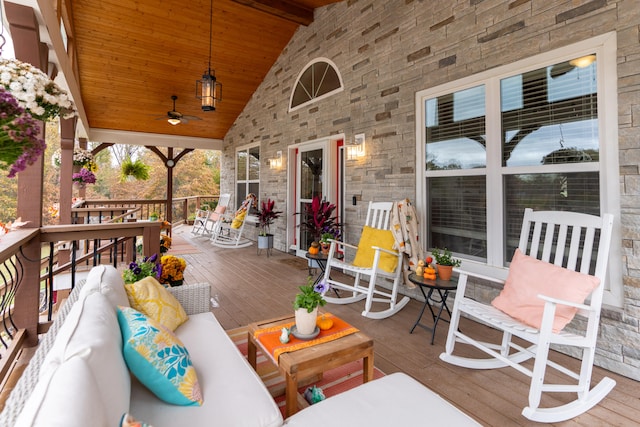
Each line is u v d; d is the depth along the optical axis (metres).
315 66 5.11
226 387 1.28
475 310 2.09
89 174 6.20
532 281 2.02
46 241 2.42
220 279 4.26
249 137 7.30
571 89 2.38
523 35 2.61
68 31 4.17
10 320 2.31
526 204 2.69
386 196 3.84
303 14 5.01
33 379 0.91
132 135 7.88
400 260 3.21
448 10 3.15
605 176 2.21
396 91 3.71
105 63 5.62
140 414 1.12
